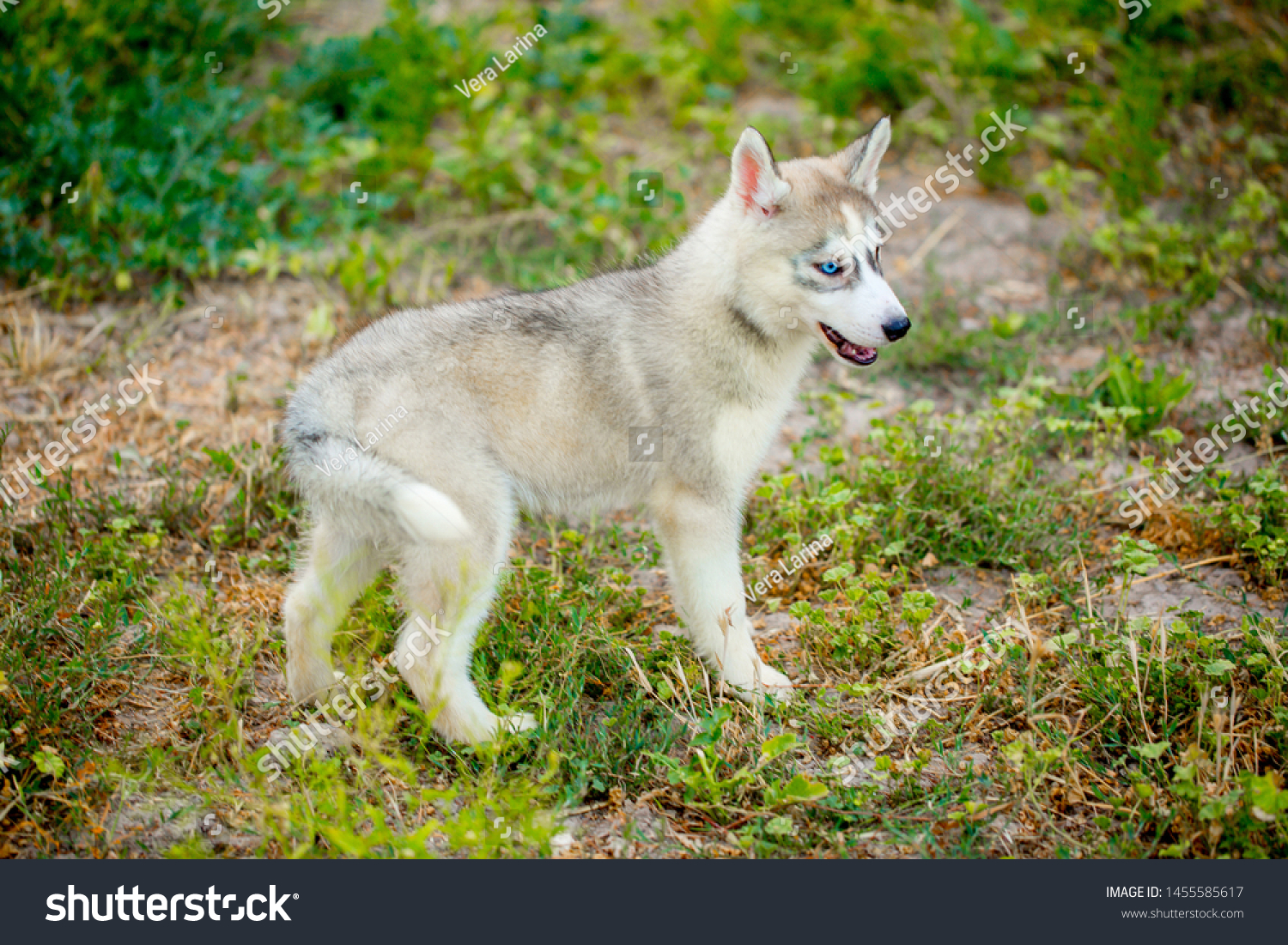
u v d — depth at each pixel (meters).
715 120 6.72
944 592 4.04
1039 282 6.02
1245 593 3.89
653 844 2.93
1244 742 3.18
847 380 5.35
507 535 3.29
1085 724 3.33
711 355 3.42
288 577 3.99
